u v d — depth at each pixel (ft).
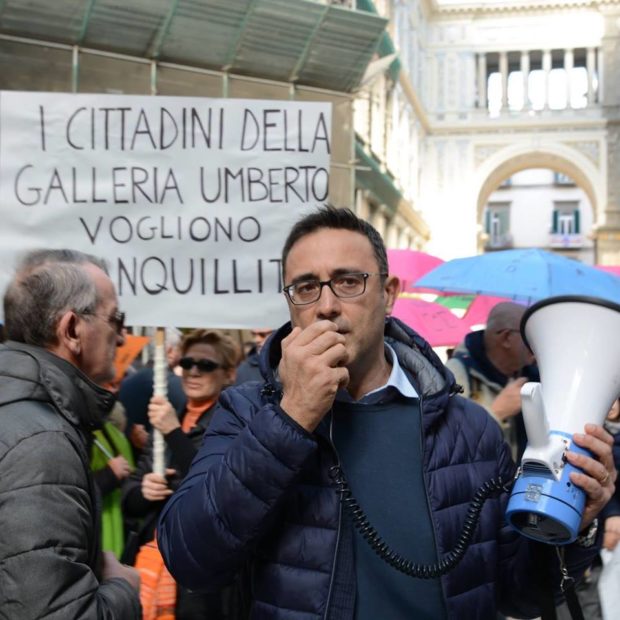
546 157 112.68
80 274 6.97
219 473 5.68
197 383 12.55
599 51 110.32
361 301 6.12
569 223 163.94
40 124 12.12
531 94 113.60
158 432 11.35
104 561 6.93
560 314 5.84
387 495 6.06
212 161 12.37
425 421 6.22
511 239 165.07
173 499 6.19
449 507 6.12
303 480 6.00
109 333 7.10
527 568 6.37
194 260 12.26
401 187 88.74
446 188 110.93
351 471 6.10
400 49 88.07
